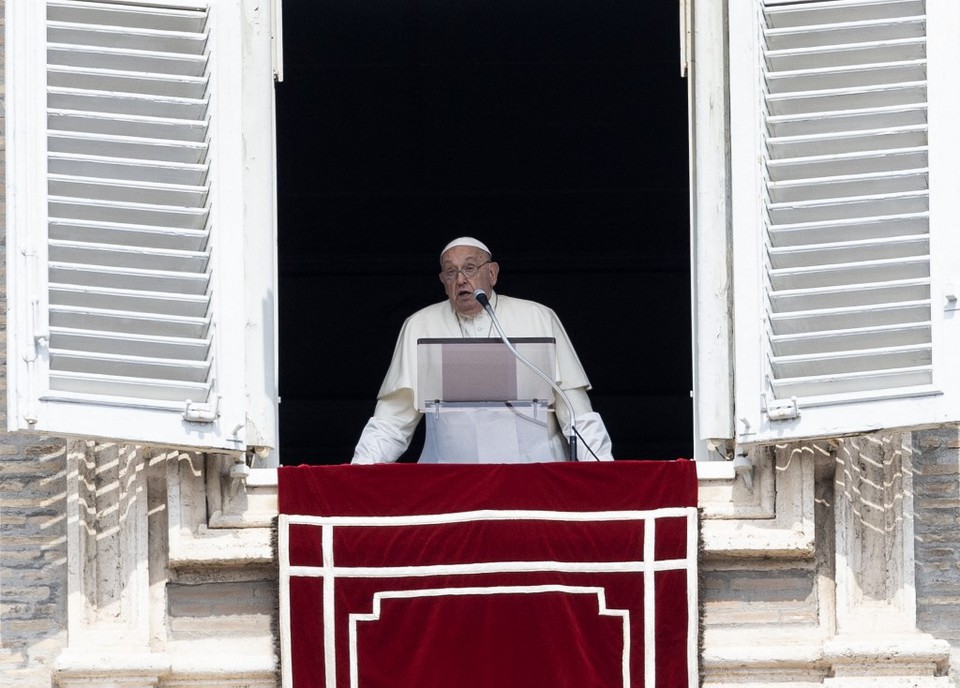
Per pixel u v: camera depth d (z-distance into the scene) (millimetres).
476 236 30984
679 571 18188
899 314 18078
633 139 30438
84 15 18234
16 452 18875
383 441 21359
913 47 18422
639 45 29547
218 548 18297
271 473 18594
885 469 18688
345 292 30906
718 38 19188
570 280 31047
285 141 30359
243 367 18016
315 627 18125
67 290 17750
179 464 18453
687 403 30891
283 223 30766
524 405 19312
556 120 30312
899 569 18516
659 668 18078
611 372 31062
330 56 29547
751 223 18188
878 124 18328
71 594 18297
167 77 18234
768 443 18078
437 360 19266
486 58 29688
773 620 18516
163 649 18359
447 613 18109
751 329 18078
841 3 18484
